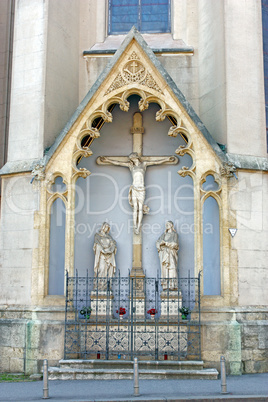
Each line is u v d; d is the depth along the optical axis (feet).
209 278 49.08
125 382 41.65
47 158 49.90
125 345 48.26
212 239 49.52
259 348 46.75
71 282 48.78
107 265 52.06
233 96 50.80
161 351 46.57
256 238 49.11
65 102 55.31
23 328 47.52
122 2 62.75
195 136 49.62
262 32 56.85
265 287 48.70
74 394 37.29
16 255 50.29
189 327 46.44
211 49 54.54
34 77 52.85
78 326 47.47
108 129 56.24
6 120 62.90
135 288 49.88
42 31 53.36
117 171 55.57
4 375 46.14
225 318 46.60
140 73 50.47
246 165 49.34
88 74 58.70
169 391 37.93
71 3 57.93
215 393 37.09
